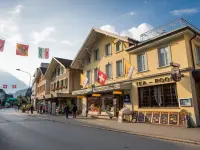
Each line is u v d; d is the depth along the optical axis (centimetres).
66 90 3195
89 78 2608
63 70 3428
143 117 1694
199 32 1552
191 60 1477
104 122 1770
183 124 1371
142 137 1050
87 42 2536
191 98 1377
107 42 2306
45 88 3994
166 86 1573
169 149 780
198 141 888
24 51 1480
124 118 1873
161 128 1309
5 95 10569
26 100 5881
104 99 2250
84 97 2627
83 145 834
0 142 886
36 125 1584
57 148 775
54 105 3097
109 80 2192
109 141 929
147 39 1769
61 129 1346
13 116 2744
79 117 2400
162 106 1581
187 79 1419
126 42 2003
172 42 1560
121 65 2081
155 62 1673
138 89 1803
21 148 773
